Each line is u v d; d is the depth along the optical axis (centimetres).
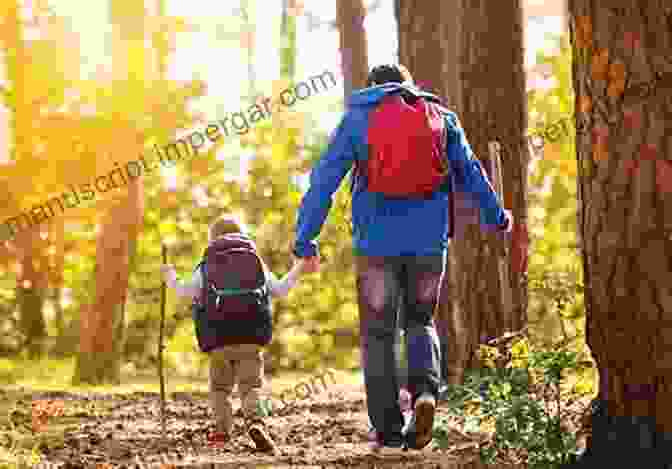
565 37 2519
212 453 982
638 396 728
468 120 1307
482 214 854
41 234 2830
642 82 718
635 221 723
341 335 2767
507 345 862
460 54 1319
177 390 1784
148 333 2755
